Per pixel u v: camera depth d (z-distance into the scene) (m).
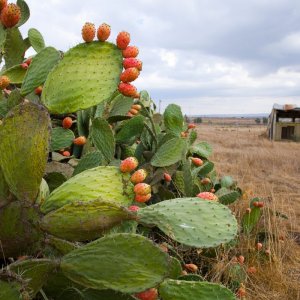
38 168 1.45
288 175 11.10
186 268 2.79
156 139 3.04
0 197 1.50
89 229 1.39
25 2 2.95
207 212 1.50
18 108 1.43
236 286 2.88
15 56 2.96
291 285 3.35
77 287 1.53
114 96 3.13
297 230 5.12
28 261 1.35
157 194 3.10
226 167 11.40
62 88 1.73
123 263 1.30
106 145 2.54
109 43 1.77
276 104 24.03
